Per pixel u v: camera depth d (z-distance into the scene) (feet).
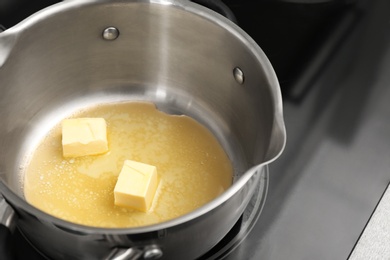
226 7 1.90
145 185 1.67
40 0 1.97
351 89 1.89
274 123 1.55
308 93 1.87
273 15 1.99
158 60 1.88
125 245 1.42
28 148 1.82
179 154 1.82
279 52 1.93
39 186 1.74
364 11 2.05
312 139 1.79
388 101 1.87
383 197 1.71
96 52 1.84
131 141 1.84
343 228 1.66
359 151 1.78
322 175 1.74
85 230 1.40
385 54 1.96
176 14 1.75
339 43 1.97
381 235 1.66
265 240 1.64
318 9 2.02
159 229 1.41
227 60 1.77
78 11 1.74
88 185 1.74
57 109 1.88
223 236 1.58
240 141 1.84
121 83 1.93
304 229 1.65
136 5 1.75
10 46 1.69
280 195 1.70
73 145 1.77
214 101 1.88
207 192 1.75
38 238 1.50
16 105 1.79
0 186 1.46
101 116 1.90
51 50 1.78
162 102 1.93
